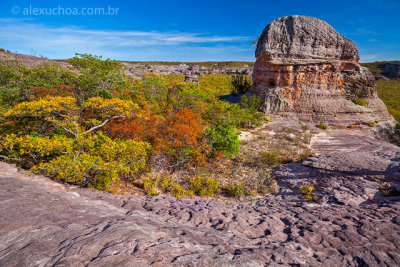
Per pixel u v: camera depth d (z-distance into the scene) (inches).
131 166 340.5
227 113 743.7
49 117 346.9
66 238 103.7
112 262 86.4
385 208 226.2
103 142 357.1
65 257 86.6
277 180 439.2
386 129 898.7
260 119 868.0
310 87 948.6
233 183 421.7
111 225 121.6
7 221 111.0
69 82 660.1
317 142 695.7
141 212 176.6
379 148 628.4
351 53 967.6
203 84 2047.2
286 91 956.0
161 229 131.8
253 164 509.7
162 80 778.8
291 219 194.2
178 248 106.2
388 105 1344.7
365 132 853.2
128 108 408.5
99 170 303.0
